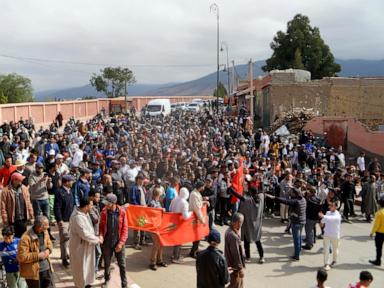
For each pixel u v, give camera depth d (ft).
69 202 31.32
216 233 22.86
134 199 37.22
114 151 62.39
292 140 86.22
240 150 73.36
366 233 46.26
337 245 35.96
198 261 23.06
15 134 80.79
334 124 99.55
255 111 142.82
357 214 54.54
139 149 64.13
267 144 83.10
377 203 50.21
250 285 32.04
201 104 203.51
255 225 36.11
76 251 26.86
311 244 40.29
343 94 119.65
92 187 31.19
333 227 35.45
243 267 26.71
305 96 120.26
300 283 32.60
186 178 46.26
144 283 31.19
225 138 84.28
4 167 39.09
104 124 111.96
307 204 39.93
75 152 55.67
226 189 46.06
